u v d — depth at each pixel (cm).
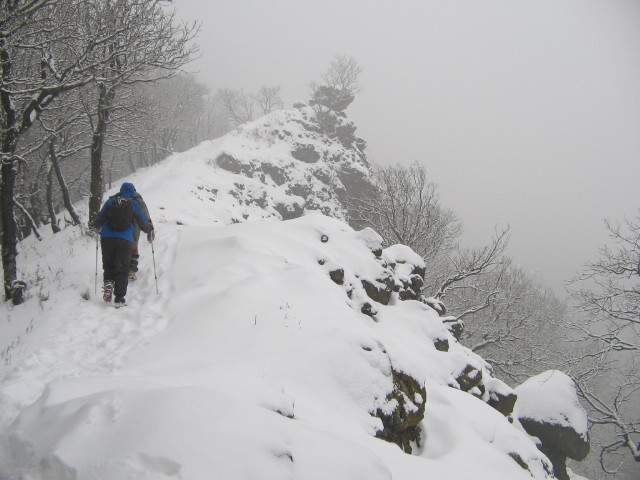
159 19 958
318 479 231
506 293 2666
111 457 212
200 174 2783
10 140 756
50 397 282
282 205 3350
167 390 265
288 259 842
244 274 736
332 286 739
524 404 1334
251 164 3375
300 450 246
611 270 2108
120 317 619
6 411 400
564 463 1270
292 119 4322
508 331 2427
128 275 686
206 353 510
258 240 874
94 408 245
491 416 717
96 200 1079
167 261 816
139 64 916
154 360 500
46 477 210
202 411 246
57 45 931
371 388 521
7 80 734
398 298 1048
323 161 4062
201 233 936
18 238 1705
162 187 2283
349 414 480
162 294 690
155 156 3912
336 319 614
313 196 3722
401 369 596
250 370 470
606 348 2006
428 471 407
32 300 677
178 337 548
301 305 635
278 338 550
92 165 1079
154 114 1454
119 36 883
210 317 584
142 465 209
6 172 743
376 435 481
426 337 946
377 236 1070
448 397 693
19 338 548
